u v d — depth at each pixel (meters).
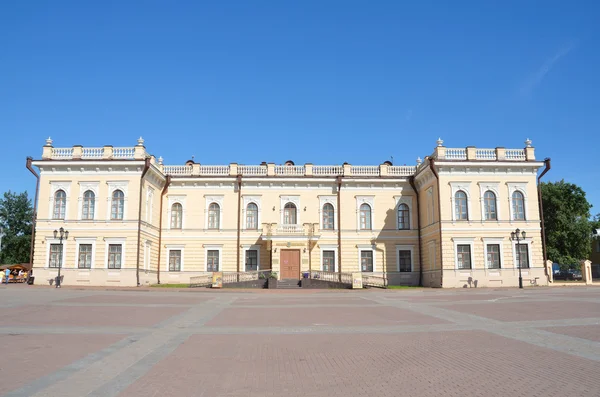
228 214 45.12
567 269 71.88
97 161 39.41
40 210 39.69
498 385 8.42
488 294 29.86
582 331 14.16
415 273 44.56
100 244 39.06
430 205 42.09
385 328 15.40
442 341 12.84
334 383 8.69
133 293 30.34
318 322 16.97
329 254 45.09
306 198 45.75
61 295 27.41
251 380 8.90
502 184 40.28
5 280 42.78
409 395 7.92
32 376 9.12
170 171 45.78
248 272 40.69
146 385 8.54
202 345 12.42
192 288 36.16
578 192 57.22
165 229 44.72
